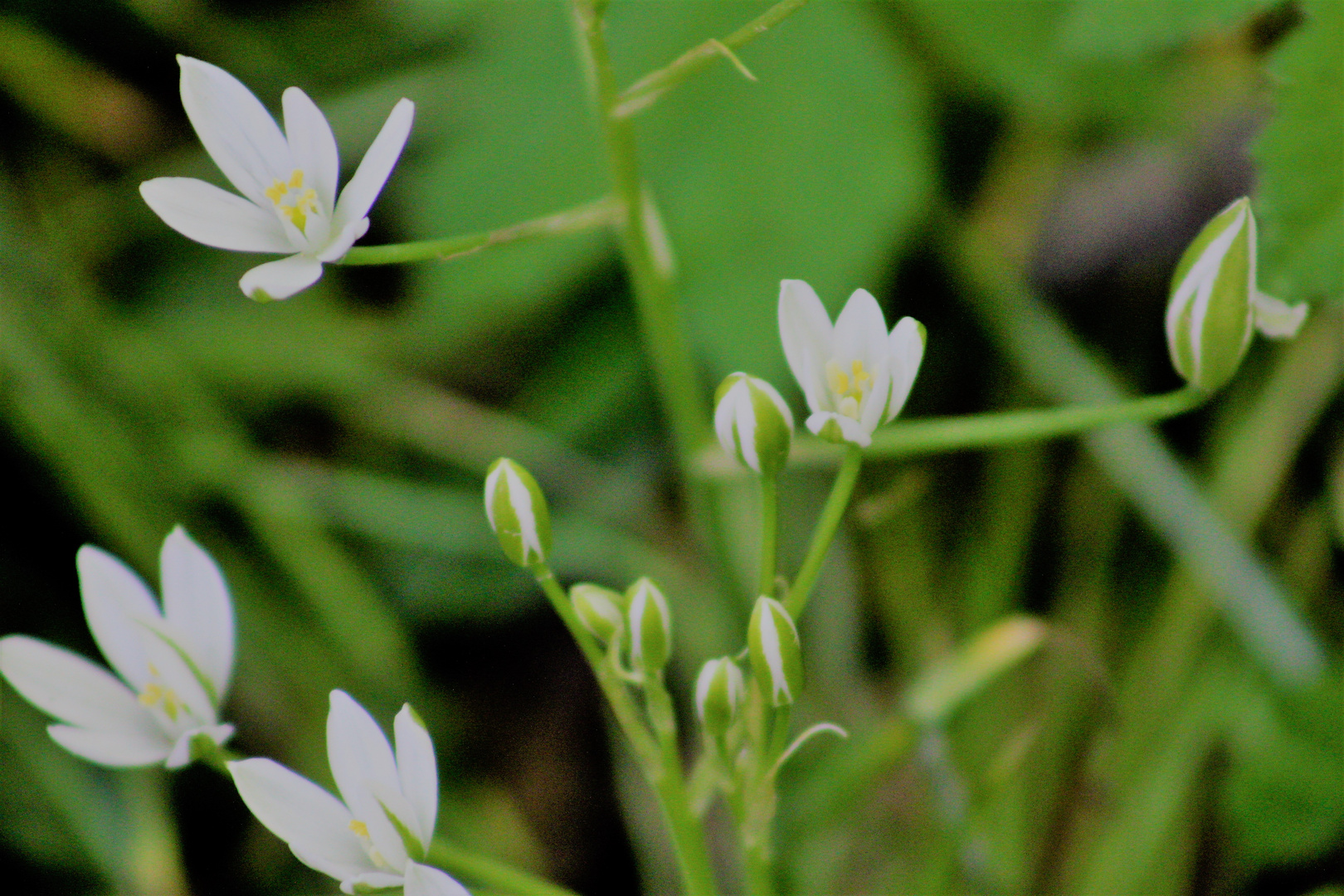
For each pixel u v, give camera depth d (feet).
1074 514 2.93
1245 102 2.85
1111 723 2.55
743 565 2.72
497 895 2.15
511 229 2.24
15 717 2.58
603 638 2.17
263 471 2.93
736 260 2.55
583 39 2.31
